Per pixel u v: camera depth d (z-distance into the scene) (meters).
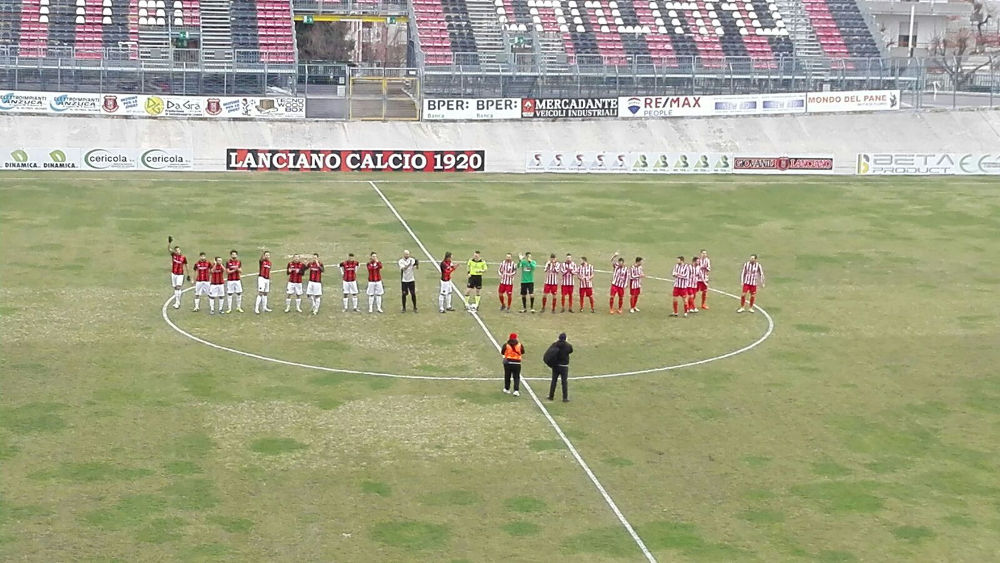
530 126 96.44
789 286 53.94
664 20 113.50
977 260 60.81
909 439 33.22
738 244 64.00
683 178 87.25
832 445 32.56
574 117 97.44
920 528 27.14
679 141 96.38
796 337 44.53
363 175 84.62
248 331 43.44
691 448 32.09
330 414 34.19
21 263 53.47
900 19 148.62
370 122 95.31
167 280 51.38
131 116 90.56
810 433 33.53
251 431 32.53
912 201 78.94
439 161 87.38
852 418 34.97
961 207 76.88
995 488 29.67
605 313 48.00
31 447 30.70
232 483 28.78
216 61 96.19
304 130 93.00
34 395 35.00
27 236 59.50
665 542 26.11
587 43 109.62
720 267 57.84
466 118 96.19
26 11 100.75
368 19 110.31
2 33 98.50
